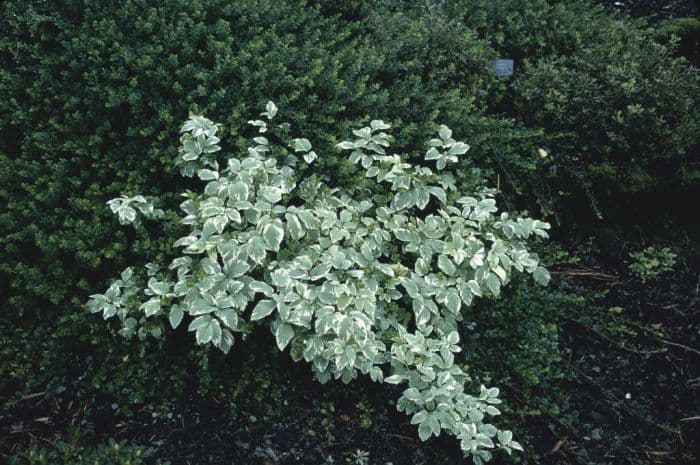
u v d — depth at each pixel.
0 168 3.32
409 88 4.27
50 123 3.47
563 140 4.38
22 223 3.26
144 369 3.07
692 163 4.46
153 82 3.56
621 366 3.65
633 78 4.23
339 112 3.98
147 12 3.83
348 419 3.13
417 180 3.42
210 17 4.07
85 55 3.61
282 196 3.24
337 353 2.76
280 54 3.85
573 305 3.87
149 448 2.83
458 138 4.15
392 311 3.21
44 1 3.84
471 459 3.03
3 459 2.67
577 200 4.43
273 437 3.00
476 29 4.91
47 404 2.95
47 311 3.19
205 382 3.04
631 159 4.37
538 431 3.22
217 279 2.83
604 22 5.14
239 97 3.62
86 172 3.38
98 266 3.22
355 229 3.23
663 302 4.05
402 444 3.06
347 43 4.53
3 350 3.07
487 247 3.58
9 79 3.57
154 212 3.18
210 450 2.89
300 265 2.93
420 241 3.30
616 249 4.36
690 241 4.42
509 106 4.68
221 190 3.04
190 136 3.26
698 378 3.62
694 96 4.39
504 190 4.33
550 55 4.80
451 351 2.99
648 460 3.16
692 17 5.72
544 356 3.53
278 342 2.73
